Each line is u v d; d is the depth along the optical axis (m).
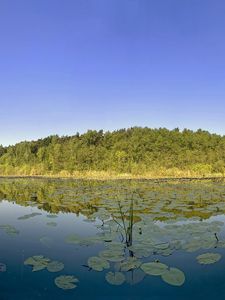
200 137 61.12
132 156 53.44
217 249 7.89
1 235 9.51
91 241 8.59
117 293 5.67
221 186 25.72
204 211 12.95
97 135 66.31
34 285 5.96
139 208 13.36
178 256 7.42
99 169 51.53
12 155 66.06
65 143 64.12
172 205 14.37
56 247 8.23
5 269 6.73
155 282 6.09
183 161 52.22
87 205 15.16
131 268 6.62
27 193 21.56
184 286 5.94
